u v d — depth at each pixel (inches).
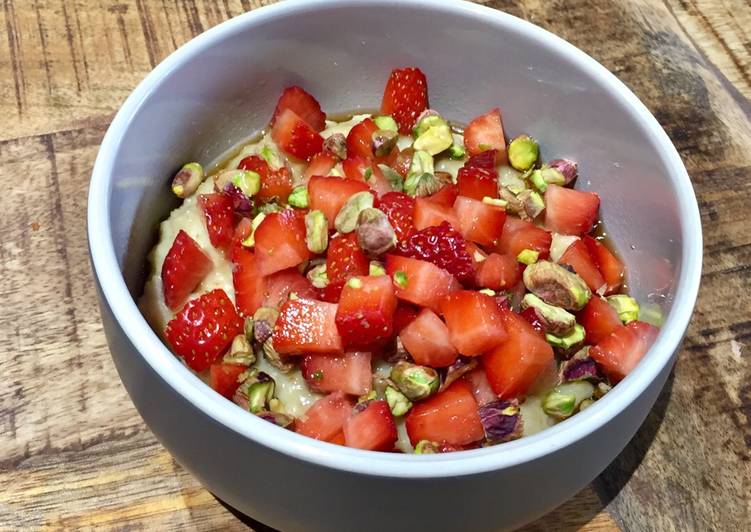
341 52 10.4
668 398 9.2
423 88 10.7
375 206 9.0
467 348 8.0
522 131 10.7
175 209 9.7
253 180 9.6
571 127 10.2
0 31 11.4
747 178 10.9
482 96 10.7
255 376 8.2
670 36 12.3
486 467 6.2
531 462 6.3
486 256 8.9
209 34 9.3
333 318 8.1
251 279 8.8
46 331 9.1
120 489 8.2
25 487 8.1
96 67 11.2
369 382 8.1
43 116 10.7
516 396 8.2
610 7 12.5
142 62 11.4
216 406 6.4
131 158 8.6
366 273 8.7
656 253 9.2
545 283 8.8
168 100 9.1
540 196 10.1
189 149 9.9
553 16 12.3
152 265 9.3
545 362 8.2
